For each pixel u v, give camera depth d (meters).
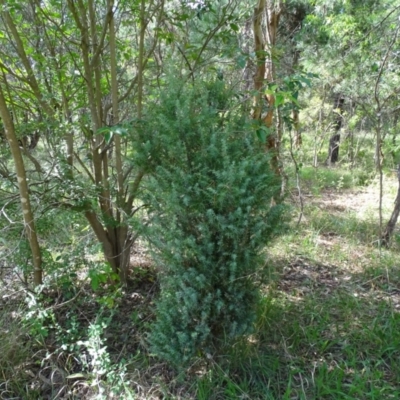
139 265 3.46
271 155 2.04
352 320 2.79
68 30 2.96
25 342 2.49
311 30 6.27
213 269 1.94
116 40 3.14
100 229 2.99
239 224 1.86
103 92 3.17
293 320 2.74
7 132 2.37
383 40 4.57
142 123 2.21
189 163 1.97
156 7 2.89
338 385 2.16
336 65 4.82
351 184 7.24
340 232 4.62
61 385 2.24
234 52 3.13
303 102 8.13
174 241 1.95
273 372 2.26
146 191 2.34
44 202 2.68
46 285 2.45
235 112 2.22
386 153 6.76
